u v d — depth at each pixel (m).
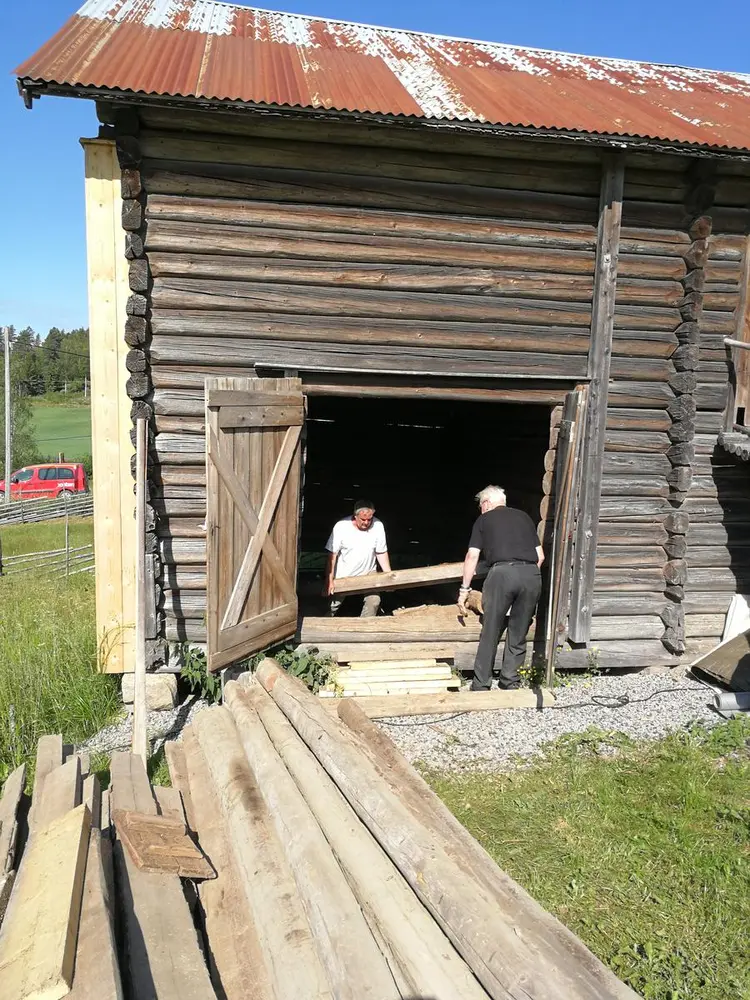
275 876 2.98
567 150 6.03
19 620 7.45
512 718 5.88
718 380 6.75
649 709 6.10
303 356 6.00
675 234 6.43
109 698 5.98
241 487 5.52
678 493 6.68
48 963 2.32
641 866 3.97
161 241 5.64
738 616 6.96
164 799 3.99
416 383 6.24
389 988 2.18
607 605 6.83
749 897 3.73
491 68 7.46
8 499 28.94
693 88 7.83
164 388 5.88
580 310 6.38
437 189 5.98
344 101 5.43
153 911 2.83
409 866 2.75
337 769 3.50
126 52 5.86
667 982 3.19
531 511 9.05
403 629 6.58
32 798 4.11
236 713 4.68
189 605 6.19
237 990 2.62
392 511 11.98
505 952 2.21
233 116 5.52
